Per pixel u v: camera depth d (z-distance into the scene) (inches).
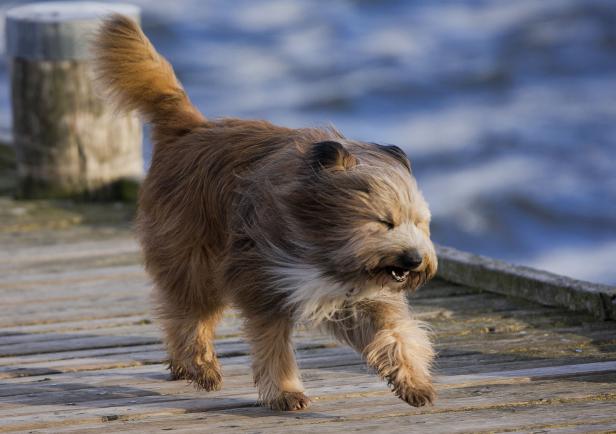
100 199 640.4
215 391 346.6
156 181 351.6
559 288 439.2
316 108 1231.5
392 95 1282.0
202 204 334.3
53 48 612.4
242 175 319.9
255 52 1491.1
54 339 415.8
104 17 370.9
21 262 532.4
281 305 310.3
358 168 292.8
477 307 446.9
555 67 1398.9
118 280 502.6
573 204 952.9
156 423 314.5
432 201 970.1
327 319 318.7
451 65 1406.3
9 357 393.7
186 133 354.0
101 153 634.8
